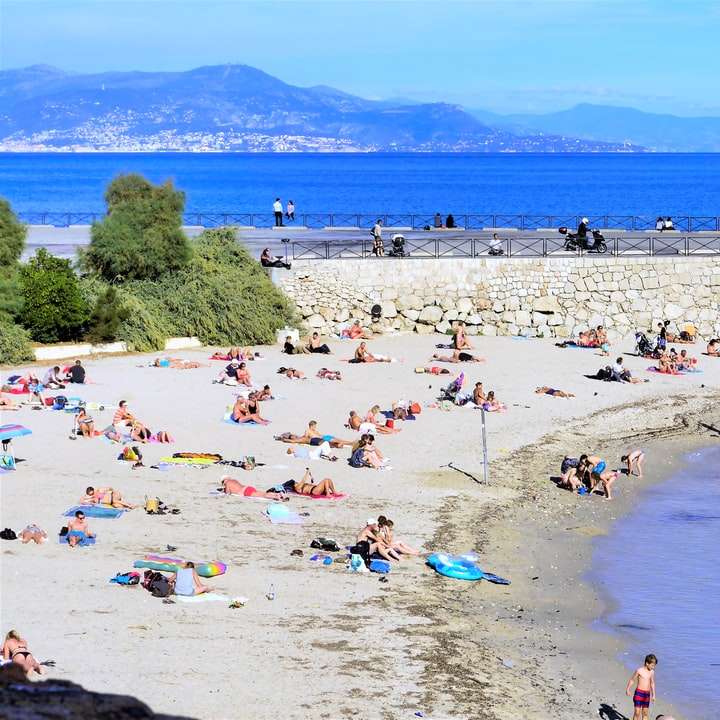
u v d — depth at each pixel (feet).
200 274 394.52
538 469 265.13
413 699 146.61
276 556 197.88
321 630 167.32
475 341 399.44
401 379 342.23
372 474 250.98
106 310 365.40
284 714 137.90
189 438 270.46
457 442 280.72
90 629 160.25
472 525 223.51
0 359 340.39
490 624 177.47
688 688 160.86
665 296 410.31
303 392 322.34
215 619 168.04
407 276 406.00
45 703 124.88
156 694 139.13
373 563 196.44
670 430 306.14
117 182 404.36
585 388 341.41
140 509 217.56
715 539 225.15
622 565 209.05
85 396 305.94
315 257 417.69
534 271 407.85
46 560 188.03
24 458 247.09
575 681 159.63
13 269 365.61
